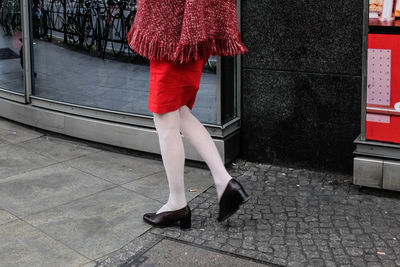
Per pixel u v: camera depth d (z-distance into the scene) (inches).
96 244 130.5
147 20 121.8
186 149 178.9
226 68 173.9
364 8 145.1
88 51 196.4
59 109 207.8
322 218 143.6
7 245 129.4
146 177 171.9
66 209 148.5
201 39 117.3
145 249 128.3
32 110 215.9
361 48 161.3
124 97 191.2
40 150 196.5
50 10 204.1
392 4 141.2
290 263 121.9
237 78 180.5
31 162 184.2
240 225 140.0
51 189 161.8
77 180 169.0
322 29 165.3
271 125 180.2
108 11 187.6
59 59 205.3
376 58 147.0
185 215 136.5
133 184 166.2
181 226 137.6
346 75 165.3
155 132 183.9
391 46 144.3
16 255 125.2
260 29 173.8
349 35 162.1
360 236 133.9
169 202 137.8
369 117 152.6
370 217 144.0
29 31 211.9
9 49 222.1
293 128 177.3
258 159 185.2
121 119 191.5
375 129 152.7
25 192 159.5
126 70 188.1
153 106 128.8
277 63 174.2
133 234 135.2
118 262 122.8
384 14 142.7
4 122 229.9
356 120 167.3
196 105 177.2
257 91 179.6
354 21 160.4
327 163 175.0
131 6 181.2
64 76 205.2
